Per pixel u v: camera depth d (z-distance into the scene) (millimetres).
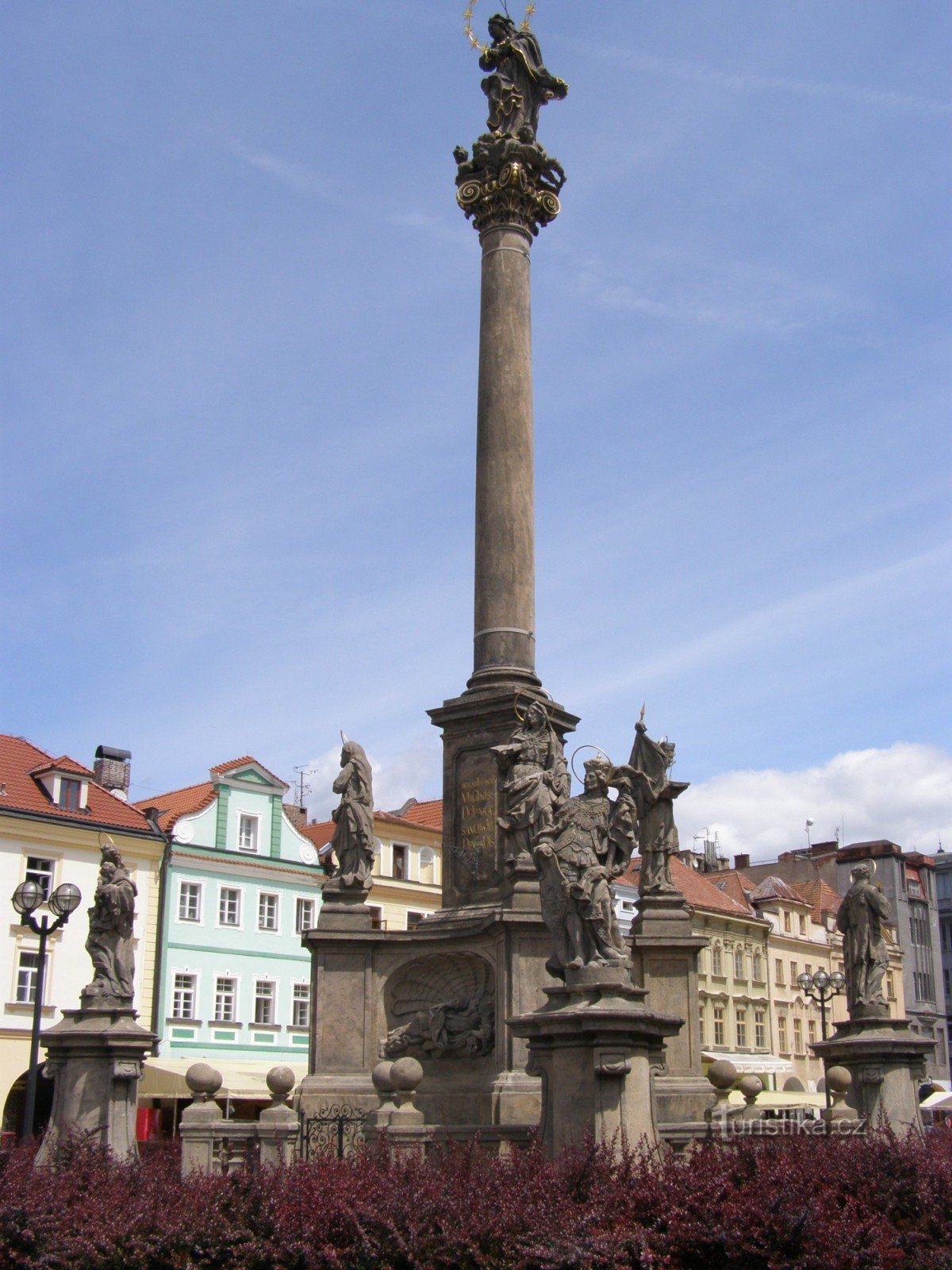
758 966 63562
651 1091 12719
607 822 13844
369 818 20203
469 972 19250
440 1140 15047
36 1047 20453
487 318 22641
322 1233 9547
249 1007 47875
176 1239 9758
